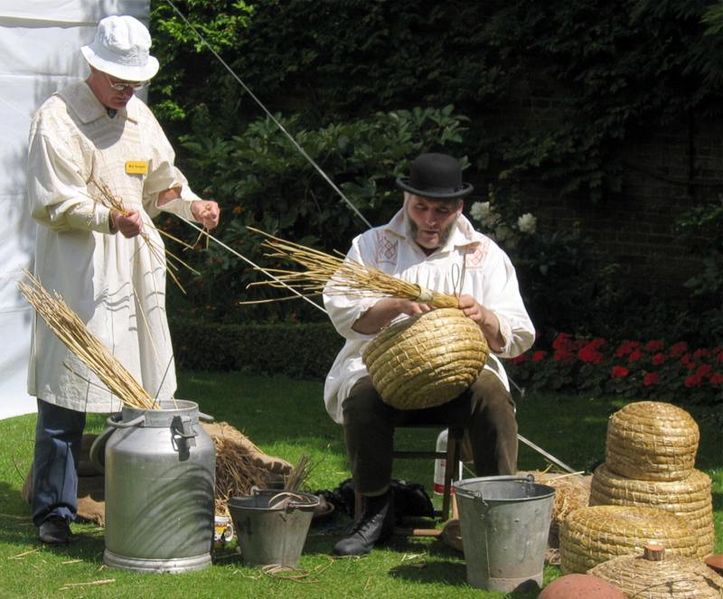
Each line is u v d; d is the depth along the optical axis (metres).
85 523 5.61
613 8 10.84
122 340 5.35
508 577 4.66
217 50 12.09
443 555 5.18
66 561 4.99
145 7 8.18
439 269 5.43
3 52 7.54
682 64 10.67
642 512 4.65
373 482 5.16
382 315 5.12
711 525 5.00
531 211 11.40
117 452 4.80
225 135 11.88
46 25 7.69
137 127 5.43
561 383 9.39
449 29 11.51
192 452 4.82
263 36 12.06
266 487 5.80
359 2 11.63
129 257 5.39
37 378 5.32
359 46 11.76
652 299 10.69
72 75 7.85
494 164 11.48
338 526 5.56
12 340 7.83
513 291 5.44
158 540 4.81
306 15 11.90
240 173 10.81
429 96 11.48
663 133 11.02
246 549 4.91
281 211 10.62
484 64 11.39
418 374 4.83
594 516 4.58
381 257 5.47
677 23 10.58
